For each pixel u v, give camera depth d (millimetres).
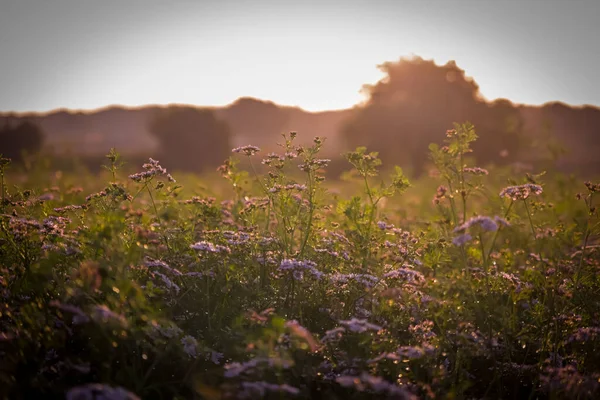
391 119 55906
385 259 6094
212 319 5172
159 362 4438
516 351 5277
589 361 4801
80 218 6516
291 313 5285
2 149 66375
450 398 3986
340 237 6543
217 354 4562
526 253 7305
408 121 55312
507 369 4934
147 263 5039
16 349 4062
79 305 4172
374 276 5805
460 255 5715
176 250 6129
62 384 4035
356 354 4488
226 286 5234
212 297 5457
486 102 57000
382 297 4996
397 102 57062
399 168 6594
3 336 4031
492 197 6742
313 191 6566
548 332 5141
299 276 5293
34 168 12164
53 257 4543
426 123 55000
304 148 6652
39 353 4273
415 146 54719
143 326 4172
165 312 4941
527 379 5000
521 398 4824
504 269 6379
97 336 3791
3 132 67375
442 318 4867
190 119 78062
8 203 6477
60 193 9469
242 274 5711
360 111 59281
